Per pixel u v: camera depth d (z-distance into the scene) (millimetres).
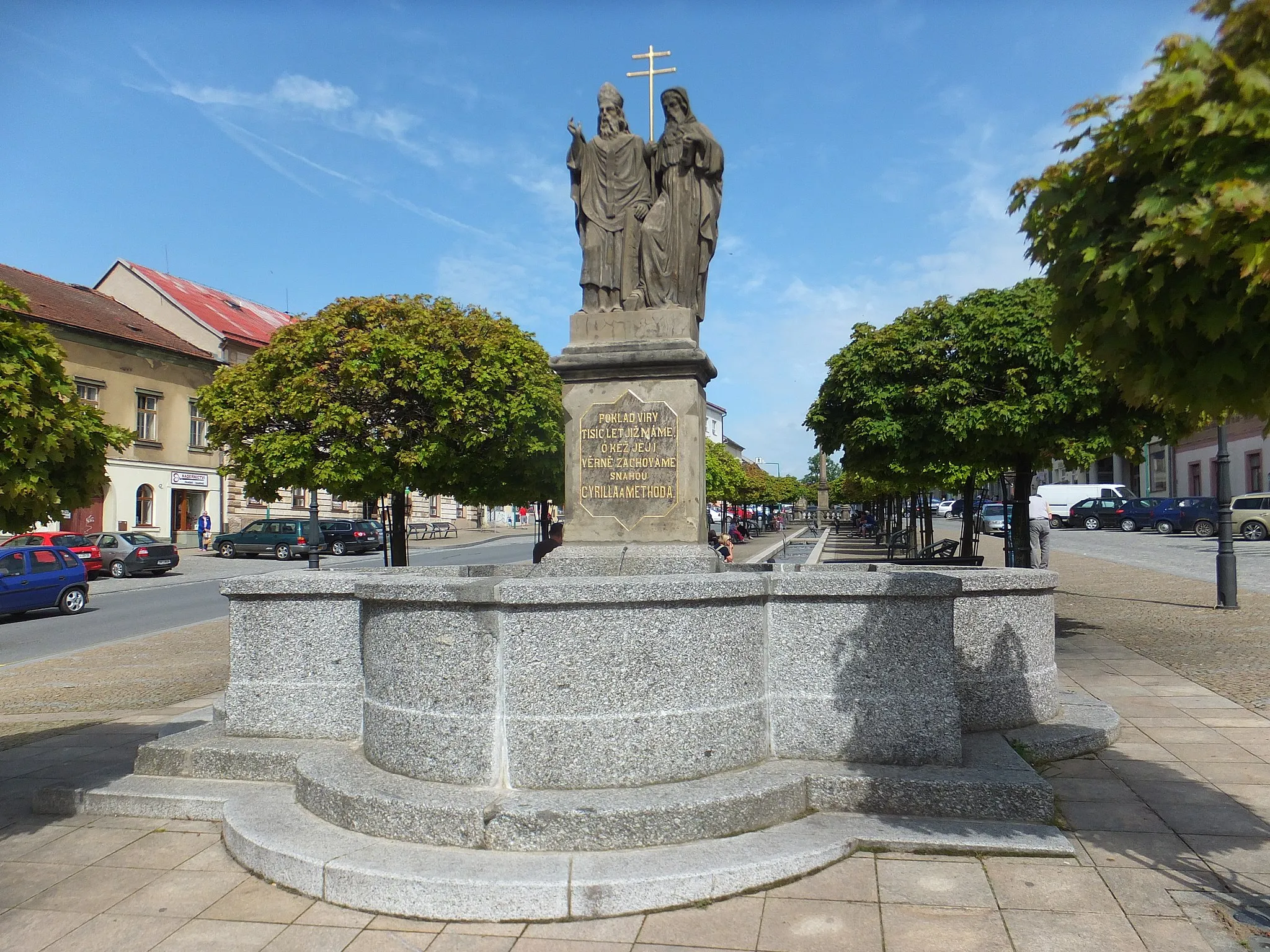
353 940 3752
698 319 7480
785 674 5168
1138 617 13102
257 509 40500
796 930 3703
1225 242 3119
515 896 3869
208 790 5359
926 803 4684
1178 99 3232
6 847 4887
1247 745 6281
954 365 10680
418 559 32281
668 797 4395
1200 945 3518
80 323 31672
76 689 10258
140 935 3842
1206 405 3559
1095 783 5418
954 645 5094
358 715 5777
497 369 14422
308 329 14461
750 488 45812
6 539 27453
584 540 7000
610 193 7418
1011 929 3672
